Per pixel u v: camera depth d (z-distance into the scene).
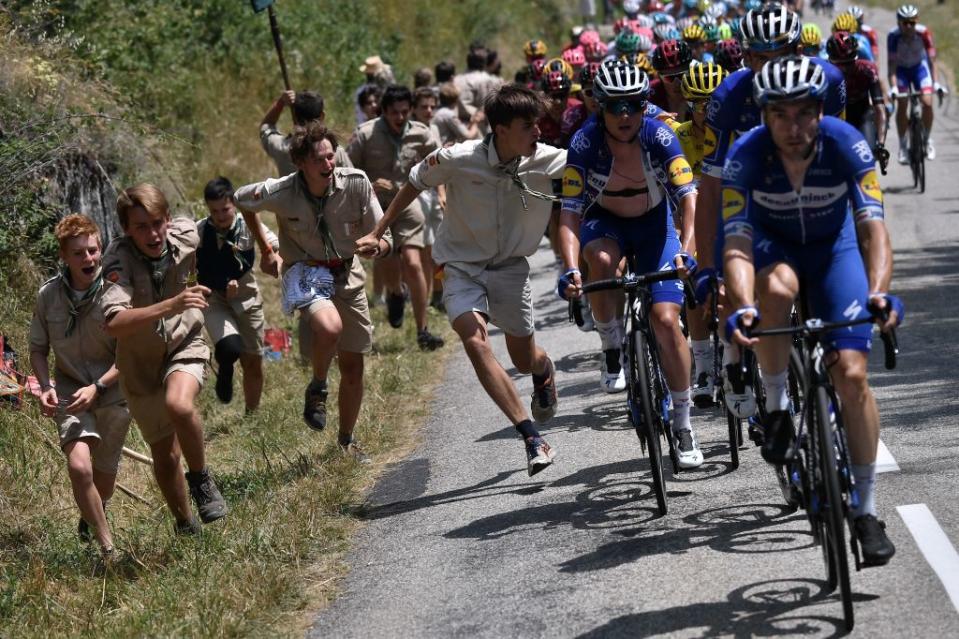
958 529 12.55
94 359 15.34
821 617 10.94
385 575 13.82
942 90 38.19
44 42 27.92
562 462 17.20
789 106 10.99
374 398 21.98
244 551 14.72
